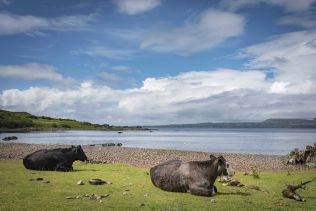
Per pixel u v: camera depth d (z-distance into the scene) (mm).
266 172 26156
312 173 24016
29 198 12641
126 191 14805
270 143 91562
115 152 48562
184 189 15125
